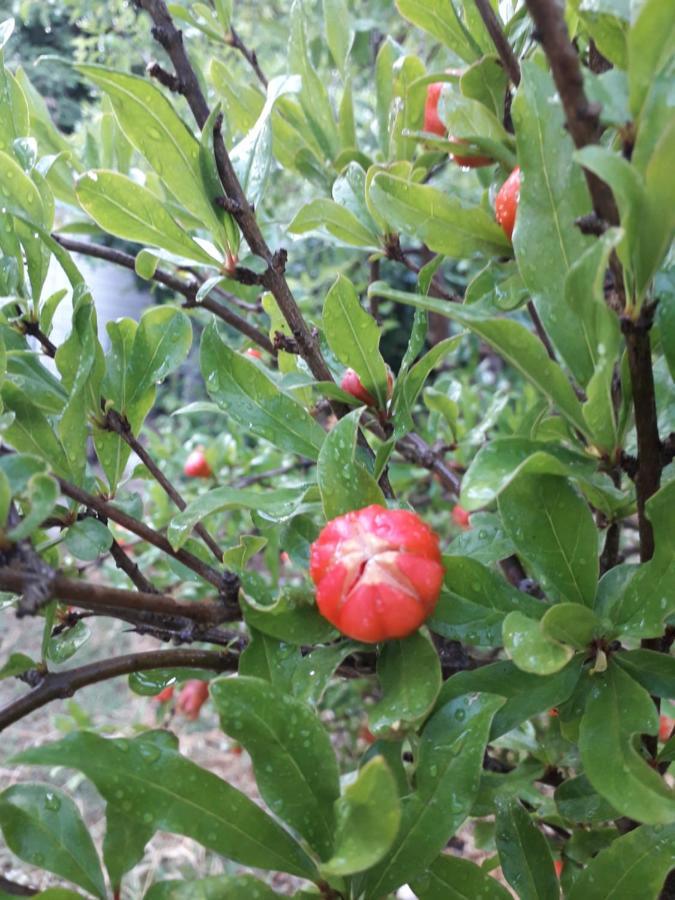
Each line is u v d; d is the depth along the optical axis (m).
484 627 0.12
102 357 0.14
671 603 0.11
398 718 0.11
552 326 0.11
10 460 0.10
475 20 0.16
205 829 0.10
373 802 0.09
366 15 0.43
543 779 0.18
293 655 0.12
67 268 0.13
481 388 0.52
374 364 0.15
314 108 0.21
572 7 0.11
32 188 0.14
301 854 0.11
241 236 0.17
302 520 0.14
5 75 0.16
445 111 0.15
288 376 0.16
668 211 0.09
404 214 0.14
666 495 0.11
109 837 0.12
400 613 0.11
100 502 0.13
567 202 0.11
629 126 0.09
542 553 0.12
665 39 0.09
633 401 0.10
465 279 0.55
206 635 0.14
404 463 0.33
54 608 0.12
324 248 0.50
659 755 0.13
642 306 0.10
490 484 0.10
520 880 0.13
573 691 0.12
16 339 0.15
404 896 0.27
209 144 0.14
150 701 0.51
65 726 0.32
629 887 0.11
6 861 0.37
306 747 0.11
